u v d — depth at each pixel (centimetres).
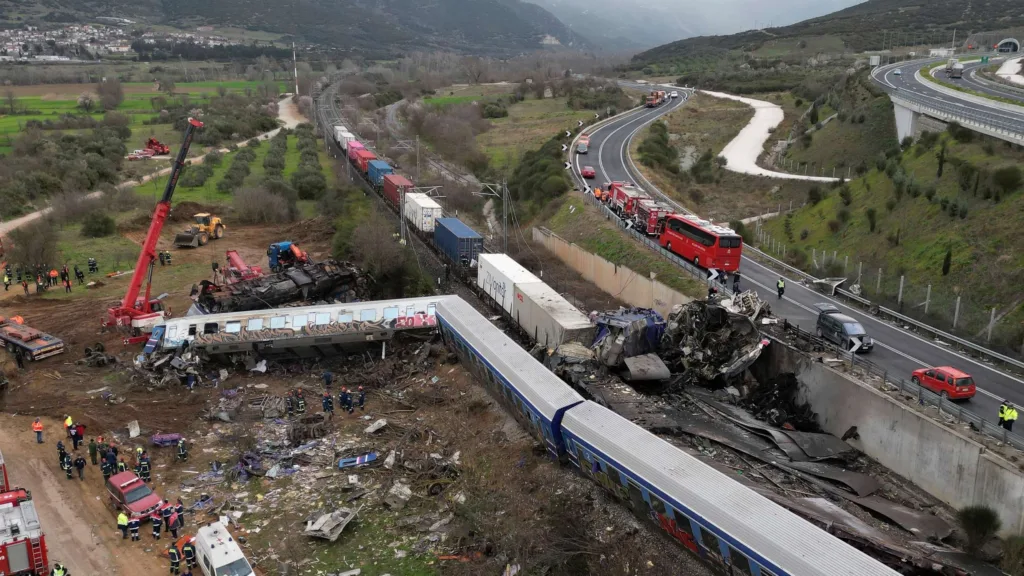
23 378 4575
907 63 15538
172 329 4784
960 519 2902
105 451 3647
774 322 4341
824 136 11494
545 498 3334
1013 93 10206
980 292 5150
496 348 4181
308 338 4809
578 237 7000
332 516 3244
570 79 19188
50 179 9625
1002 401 3462
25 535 2714
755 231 8112
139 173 10975
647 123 13125
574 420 3359
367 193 9638
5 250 7144
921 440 3188
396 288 6119
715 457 3362
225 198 9731
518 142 12812
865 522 2856
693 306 4256
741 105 15288
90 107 16762
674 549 2914
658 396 3981
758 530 2470
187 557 2905
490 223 8781
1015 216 5525
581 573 2912
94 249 7494
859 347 3988
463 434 3984
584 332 4356
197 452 3847
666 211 6488
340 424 4150
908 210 6575
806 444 3434
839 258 6706
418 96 18962
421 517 3303
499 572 2916
